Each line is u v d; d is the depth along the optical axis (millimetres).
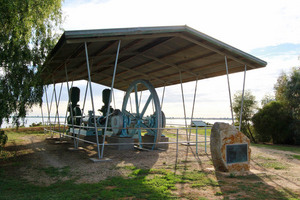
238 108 19078
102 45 9234
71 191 5055
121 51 10734
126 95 14250
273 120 17031
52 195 4766
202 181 6086
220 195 5098
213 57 10852
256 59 10234
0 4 7941
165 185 5578
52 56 9320
